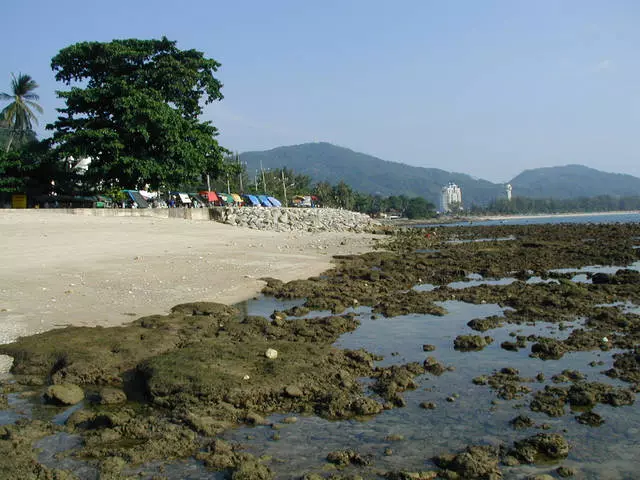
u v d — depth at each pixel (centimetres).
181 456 642
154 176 4012
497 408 783
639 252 2858
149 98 3934
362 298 1611
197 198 5550
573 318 1323
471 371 948
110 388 838
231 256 2278
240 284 1730
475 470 598
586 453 648
